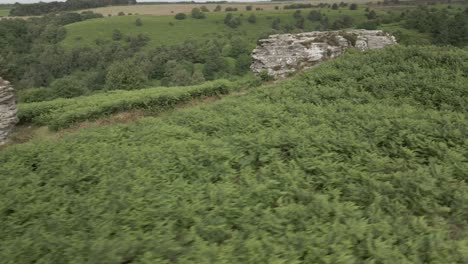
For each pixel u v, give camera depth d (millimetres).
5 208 7332
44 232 6160
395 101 13734
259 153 9742
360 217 6527
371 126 11016
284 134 10594
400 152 9438
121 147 11016
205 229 6094
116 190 7770
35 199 7770
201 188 7809
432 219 6684
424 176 7844
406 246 5605
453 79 14898
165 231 6070
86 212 6840
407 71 16469
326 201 6934
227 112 14180
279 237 5973
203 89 21625
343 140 10008
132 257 5324
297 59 23781
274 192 7512
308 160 9031
